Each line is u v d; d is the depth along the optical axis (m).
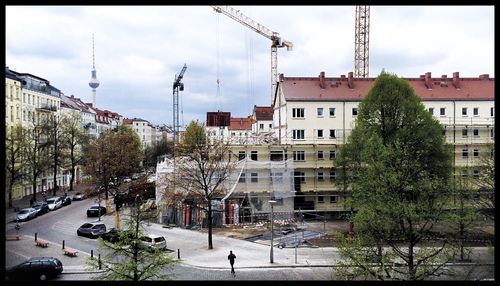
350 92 62.91
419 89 64.94
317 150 57.91
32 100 77.56
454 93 64.25
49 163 68.50
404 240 23.30
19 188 69.19
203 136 61.00
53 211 59.62
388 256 23.23
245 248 39.12
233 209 51.00
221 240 42.56
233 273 31.14
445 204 24.84
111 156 57.62
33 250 37.31
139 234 23.52
